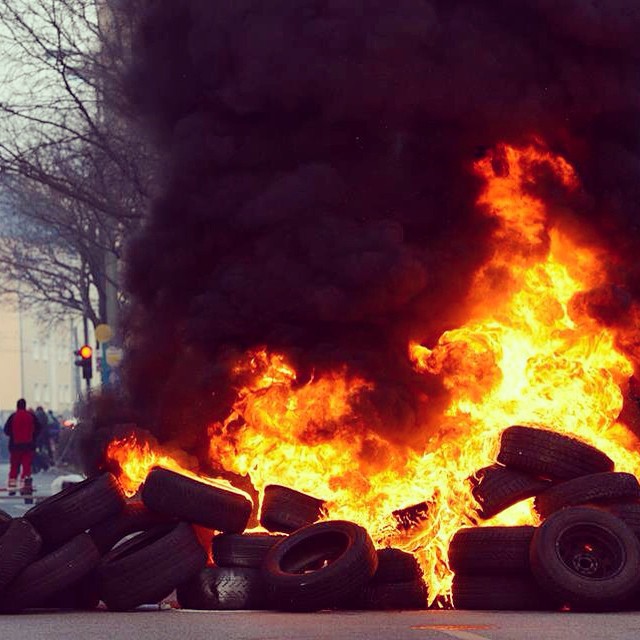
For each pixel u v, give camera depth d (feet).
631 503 55.62
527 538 53.72
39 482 204.23
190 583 55.21
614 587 52.08
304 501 58.90
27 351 459.73
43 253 240.53
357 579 53.06
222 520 55.77
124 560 54.70
